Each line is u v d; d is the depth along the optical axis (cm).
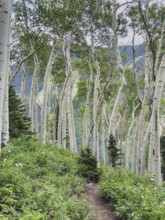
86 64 1853
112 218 471
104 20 1256
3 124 596
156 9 1198
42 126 948
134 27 1151
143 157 1038
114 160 970
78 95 2366
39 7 805
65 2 952
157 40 1264
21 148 682
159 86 659
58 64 1803
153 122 669
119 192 548
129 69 2080
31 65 1964
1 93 344
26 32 980
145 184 638
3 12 341
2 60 341
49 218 341
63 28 882
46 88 950
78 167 787
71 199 446
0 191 307
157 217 380
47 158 645
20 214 294
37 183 428
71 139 1470
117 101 954
